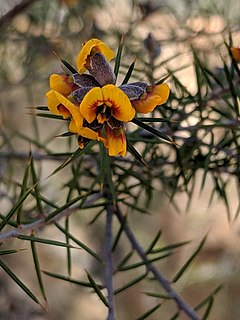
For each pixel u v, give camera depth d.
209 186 0.47
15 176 0.32
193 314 0.16
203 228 0.50
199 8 0.29
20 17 0.30
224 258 0.50
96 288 0.14
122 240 0.46
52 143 0.40
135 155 0.13
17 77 0.32
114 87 0.11
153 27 0.29
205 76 0.17
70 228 0.45
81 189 0.18
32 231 0.13
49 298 0.43
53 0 0.30
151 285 0.49
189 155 0.17
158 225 0.49
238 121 0.17
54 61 0.30
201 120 0.17
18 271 0.42
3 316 0.39
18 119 0.38
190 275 0.50
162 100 0.12
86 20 0.30
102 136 0.12
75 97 0.12
